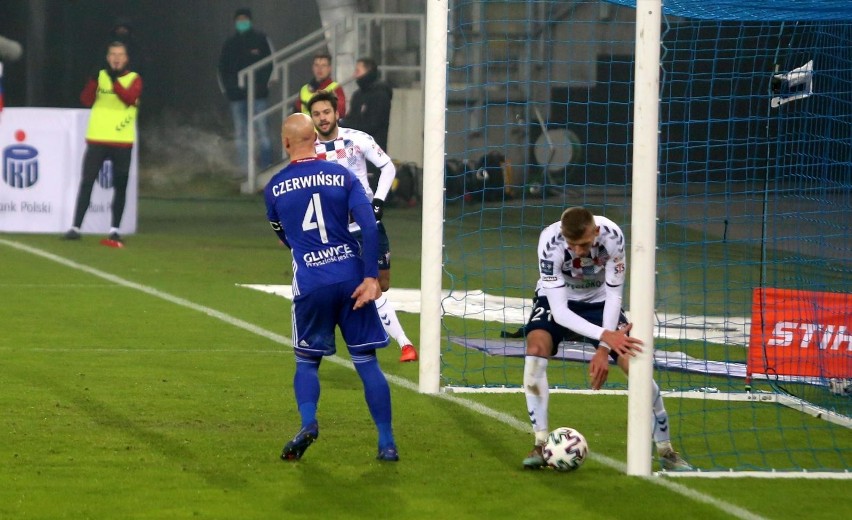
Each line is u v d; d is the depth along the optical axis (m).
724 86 72.25
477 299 39.56
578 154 73.00
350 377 25.89
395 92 72.19
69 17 72.75
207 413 21.69
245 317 33.72
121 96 51.66
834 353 25.05
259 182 74.12
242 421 21.09
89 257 47.41
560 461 17.83
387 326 27.05
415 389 24.88
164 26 73.19
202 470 17.61
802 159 37.91
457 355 29.42
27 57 72.62
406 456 18.81
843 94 34.44
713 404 24.28
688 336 33.22
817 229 46.94
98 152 52.22
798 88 27.95
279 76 73.62
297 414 21.81
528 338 18.89
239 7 73.25
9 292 37.44
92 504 15.67
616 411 23.16
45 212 54.88
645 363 17.66
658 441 18.59
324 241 18.19
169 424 20.70
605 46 73.25
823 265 43.53
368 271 18.09
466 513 15.58
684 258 50.56
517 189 71.94
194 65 73.56
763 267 27.34
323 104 26.72
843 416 23.00
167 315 33.69
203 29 73.31
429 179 24.50
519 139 72.56
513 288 42.00
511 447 19.66
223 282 41.28
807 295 25.19
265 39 73.06
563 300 18.30
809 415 23.38
